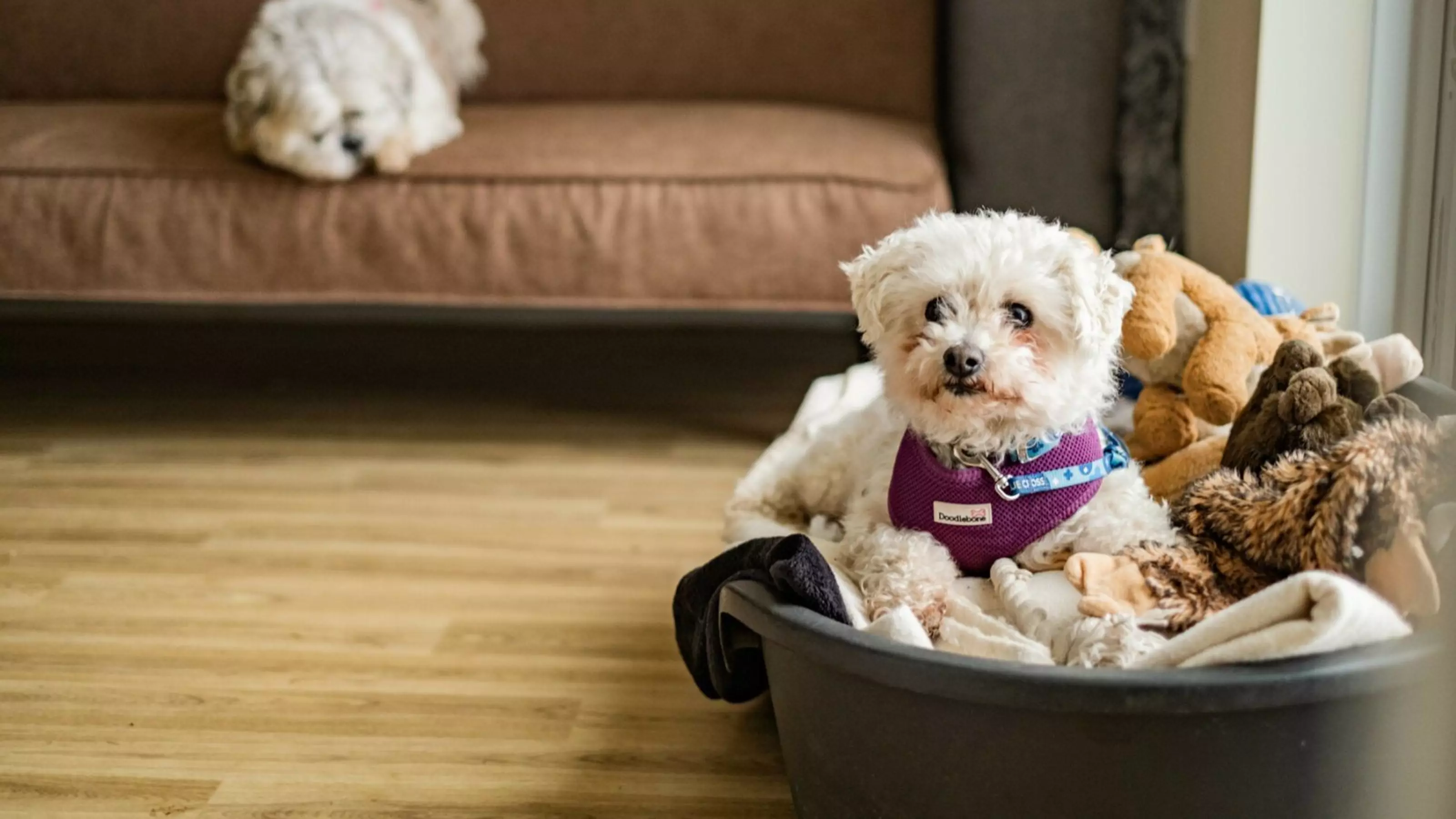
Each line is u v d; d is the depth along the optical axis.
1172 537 1.41
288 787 1.45
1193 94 2.48
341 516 2.24
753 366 3.11
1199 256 2.45
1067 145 2.49
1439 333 1.89
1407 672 1.04
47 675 1.70
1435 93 1.90
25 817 1.39
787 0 2.97
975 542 1.46
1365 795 1.09
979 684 1.07
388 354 3.21
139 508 2.28
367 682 1.68
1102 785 1.08
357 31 2.52
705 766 1.49
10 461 2.51
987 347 1.34
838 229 2.34
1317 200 2.04
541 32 3.04
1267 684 1.03
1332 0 1.96
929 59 2.96
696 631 1.46
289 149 2.30
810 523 1.81
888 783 1.18
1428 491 1.24
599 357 3.19
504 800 1.42
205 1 3.04
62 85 3.10
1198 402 1.62
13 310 2.42
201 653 1.76
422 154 2.41
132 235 2.39
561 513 2.25
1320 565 1.28
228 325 3.34
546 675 1.70
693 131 2.49
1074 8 2.43
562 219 2.35
